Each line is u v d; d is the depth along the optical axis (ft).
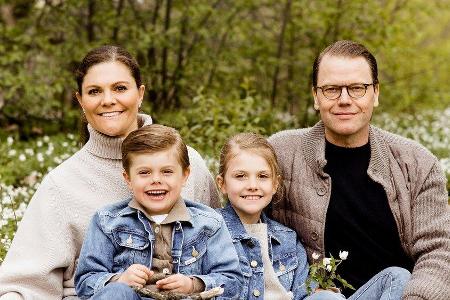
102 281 10.50
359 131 12.22
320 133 12.59
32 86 27.32
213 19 30.58
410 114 36.14
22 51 28.66
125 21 29.32
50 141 26.27
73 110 29.04
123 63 12.00
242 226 12.29
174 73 30.19
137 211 11.27
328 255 12.28
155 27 29.63
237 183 12.21
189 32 30.45
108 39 28.63
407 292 10.86
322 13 29.86
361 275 12.15
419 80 37.42
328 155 12.50
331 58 12.08
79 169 11.90
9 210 16.63
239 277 11.28
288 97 31.91
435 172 12.15
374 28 30.19
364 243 12.14
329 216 12.25
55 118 29.55
